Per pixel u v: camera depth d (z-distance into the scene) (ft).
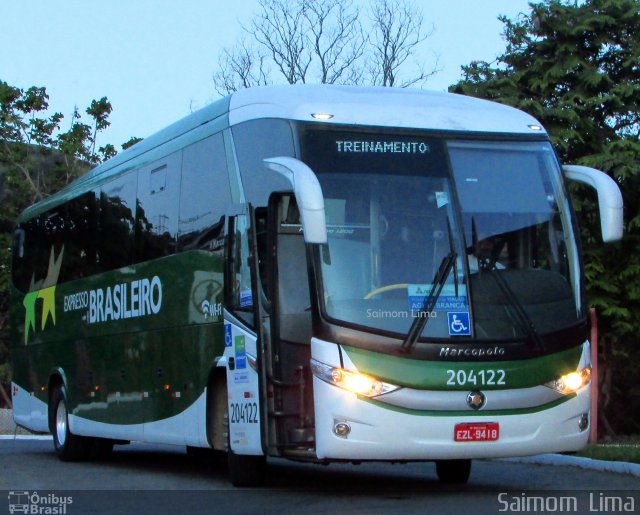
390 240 34.04
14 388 64.85
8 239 121.90
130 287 48.34
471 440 32.99
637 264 71.46
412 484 40.70
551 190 36.42
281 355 35.19
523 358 33.71
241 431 37.11
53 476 47.14
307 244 33.58
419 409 32.78
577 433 34.55
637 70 77.20
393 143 35.27
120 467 51.75
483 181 35.63
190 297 42.11
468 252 34.40
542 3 77.56
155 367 45.42
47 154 128.16
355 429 32.50
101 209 52.65
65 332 56.54
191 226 42.42
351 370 32.63
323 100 36.29
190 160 42.98
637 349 75.51
